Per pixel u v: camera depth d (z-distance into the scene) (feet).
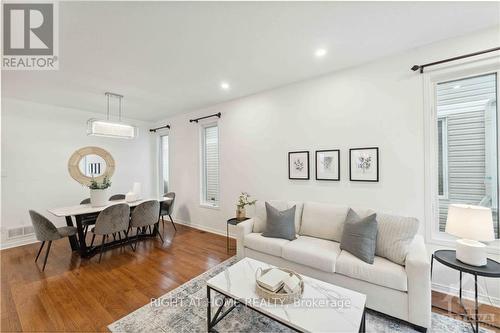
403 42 7.26
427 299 5.41
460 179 7.32
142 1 5.18
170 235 13.75
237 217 11.06
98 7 5.35
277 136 11.26
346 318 4.38
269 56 8.03
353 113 8.97
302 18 5.97
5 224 11.93
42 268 9.22
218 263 9.66
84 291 7.50
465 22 6.27
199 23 6.08
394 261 6.33
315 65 8.80
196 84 10.59
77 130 14.70
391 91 8.12
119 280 8.23
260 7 5.50
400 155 7.97
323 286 5.46
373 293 6.11
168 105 14.11
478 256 5.46
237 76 9.76
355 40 7.09
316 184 10.01
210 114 14.35
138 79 9.83
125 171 17.20
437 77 7.38
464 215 5.64
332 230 8.34
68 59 7.90
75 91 11.22
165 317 6.22
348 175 9.12
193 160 15.62
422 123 7.56
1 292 7.47
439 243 7.25
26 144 12.71
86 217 11.40
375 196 8.49
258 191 12.05
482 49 6.62
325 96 9.69
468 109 7.16
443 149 7.56
